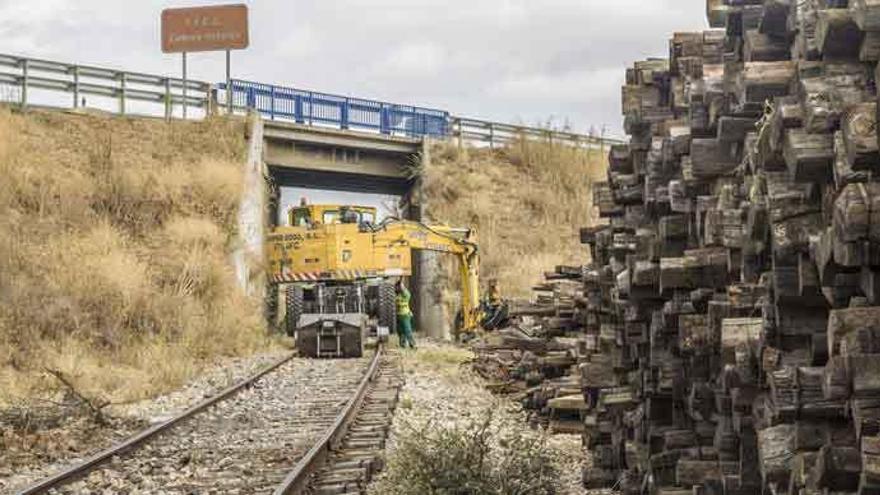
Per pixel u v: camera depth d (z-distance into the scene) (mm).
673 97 6672
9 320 17875
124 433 12180
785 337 3963
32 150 27734
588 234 10422
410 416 12828
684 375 6449
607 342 9000
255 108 34906
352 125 37656
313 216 28516
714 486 5570
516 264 34906
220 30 35125
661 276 5594
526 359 13695
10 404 13914
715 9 5488
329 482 8477
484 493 7258
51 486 8461
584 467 8977
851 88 3348
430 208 36344
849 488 3525
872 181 3066
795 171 3400
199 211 27641
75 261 21547
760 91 4121
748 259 4633
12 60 30812
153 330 20516
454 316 33188
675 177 6348
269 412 13422
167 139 31078
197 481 8766
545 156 40000
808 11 3768
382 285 26656
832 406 3668
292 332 26594
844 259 3156
